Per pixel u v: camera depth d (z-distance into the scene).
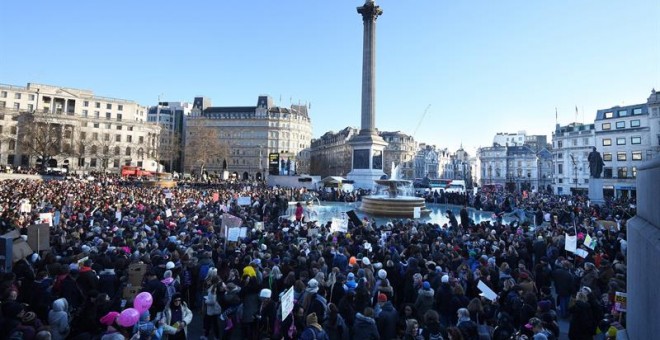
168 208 23.88
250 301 8.62
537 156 126.25
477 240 15.55
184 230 16.23
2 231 15.04
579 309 8.02
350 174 52.81
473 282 9.93
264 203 30.83
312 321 6.62
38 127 83.12
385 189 46.75
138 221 17.69
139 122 117.56
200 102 149.50
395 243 14.32
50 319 6.64
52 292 8.30
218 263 11.36
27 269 8.57
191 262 10.68
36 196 27.00
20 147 92.75
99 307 7.25
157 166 87.50
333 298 8.99
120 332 6.06
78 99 110.88
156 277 8.89
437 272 10.12
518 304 8.20
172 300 7.47
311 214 31.97
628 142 78.44
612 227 19.30
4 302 6.35
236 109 144.38
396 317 7.70
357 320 7.08
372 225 19.78
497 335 6.81
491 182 136.38
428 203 45.94
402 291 10.63
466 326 6.98
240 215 22.28
